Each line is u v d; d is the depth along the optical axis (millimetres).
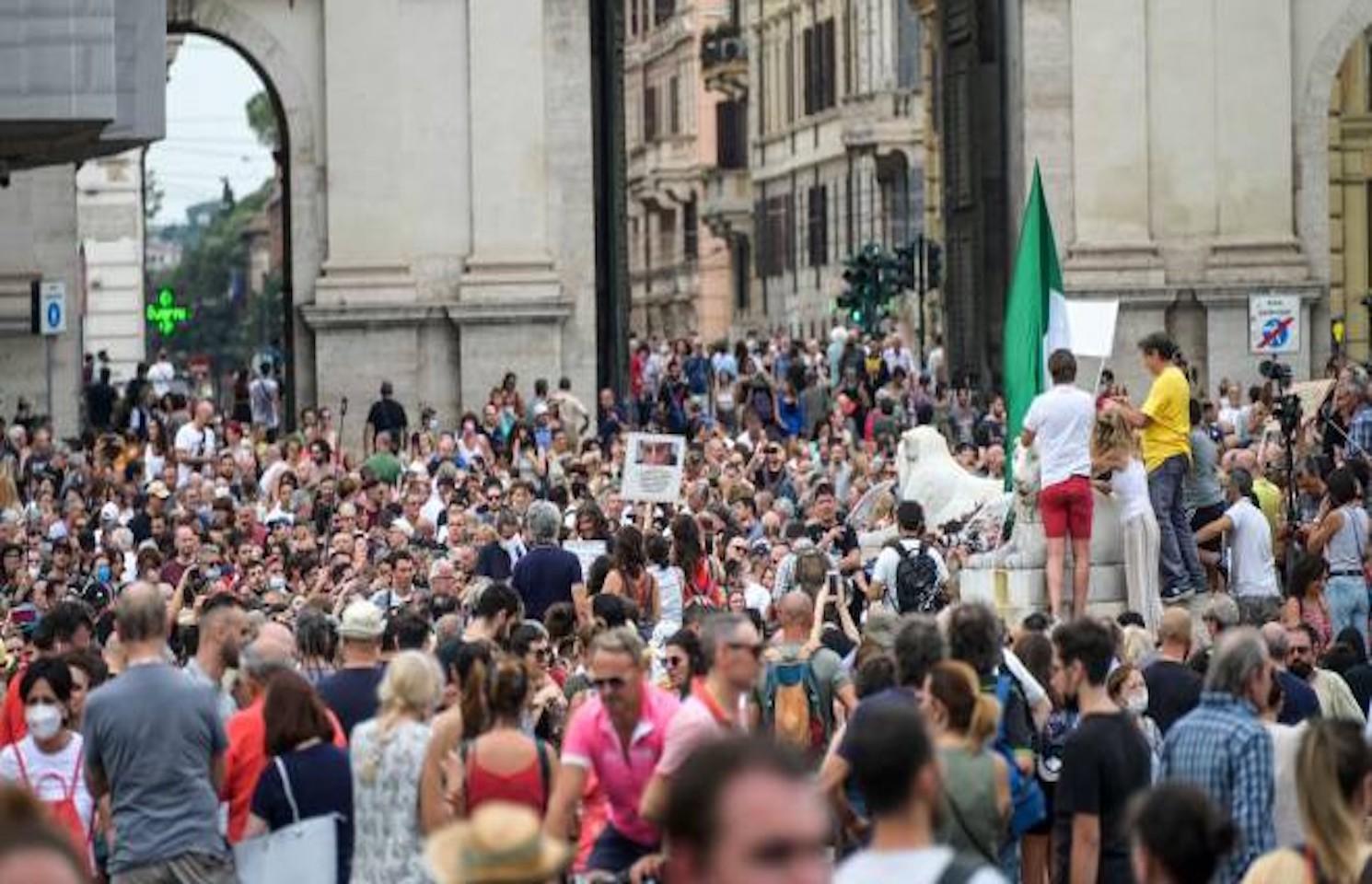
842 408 112250
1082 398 63531
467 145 110250
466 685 37906
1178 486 67000
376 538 75000
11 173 100812
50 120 76812
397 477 94125
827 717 45719
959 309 121750
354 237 109688
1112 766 37469
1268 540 69250
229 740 39156
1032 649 42875
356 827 37438
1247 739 35906
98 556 74688
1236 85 112375
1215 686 36312
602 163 111812
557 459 95750
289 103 109688
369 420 107312
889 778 26422
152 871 37844
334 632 46094
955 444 108625
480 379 110188
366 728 37281
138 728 37812
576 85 110625
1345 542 67375
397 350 109688
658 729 37500
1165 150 112312
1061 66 112125
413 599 60125
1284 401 76250
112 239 197125
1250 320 112188
